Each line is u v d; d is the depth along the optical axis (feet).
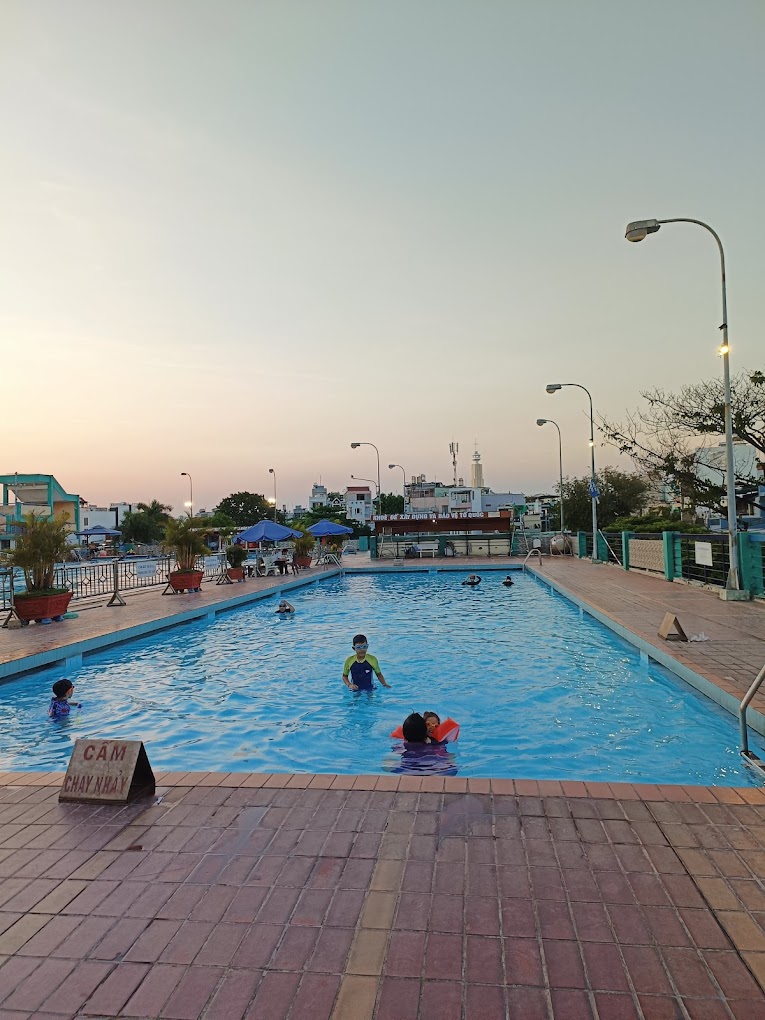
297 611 52.70
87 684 29.86
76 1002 7.61
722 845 11.05
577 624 43.16
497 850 11.00
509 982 7.72
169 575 58.85
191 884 10.19
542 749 20.39
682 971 7.86
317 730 23.17
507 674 30.58
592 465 87.92
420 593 64.49
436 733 21.06
